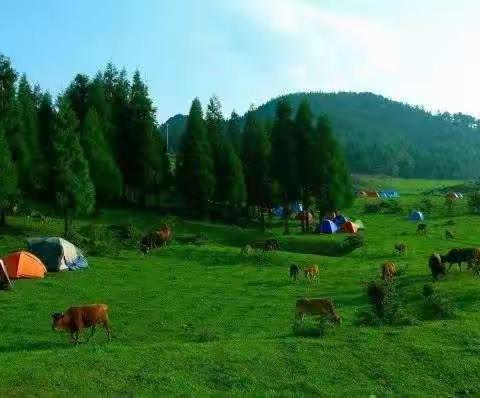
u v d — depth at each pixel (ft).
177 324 87.51
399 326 75.92
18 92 230.07
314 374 58.54
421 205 314.14
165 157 275.39
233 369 59.00
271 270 144.25
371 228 240.32
